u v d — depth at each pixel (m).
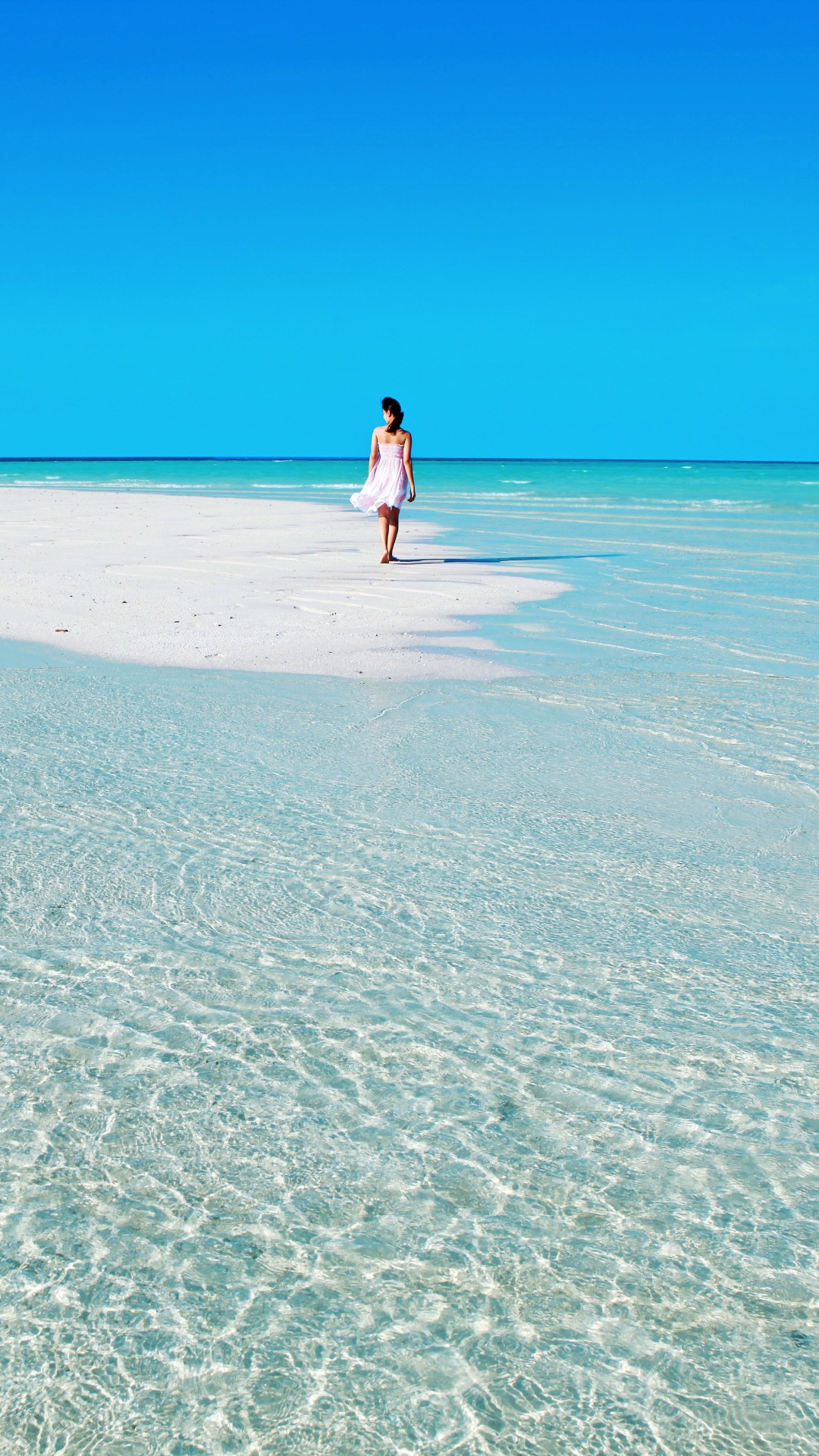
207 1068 2.25
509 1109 2.13
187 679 6.04
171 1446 1.41
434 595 9.70
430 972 2.69
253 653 6.86
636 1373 1.52
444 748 4.76
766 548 14.35
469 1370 1.52
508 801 4.04
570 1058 2.32
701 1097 2.18
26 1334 1.58
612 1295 1.65
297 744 4.75
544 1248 1.75
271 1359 1.54
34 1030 2.39
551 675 6.32
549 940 2.88
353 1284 1.67
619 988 2.63
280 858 3.42
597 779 4.34
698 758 4.65
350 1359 1.54
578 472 75.31
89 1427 1.43
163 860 3.37
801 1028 2.45
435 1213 1.83
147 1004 2.52
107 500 28.08
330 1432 1.42
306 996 2.57
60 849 3.44
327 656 6.81
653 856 3.51
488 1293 1.66
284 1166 1.95
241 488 39.31
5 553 13.17
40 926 2.91
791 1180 1.92
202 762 4.43
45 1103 2.12
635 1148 2.01
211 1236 1.77
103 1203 1.85
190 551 13.55
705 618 8.52
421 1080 2.23
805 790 4.21
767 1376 1.51
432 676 6.24
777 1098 2.17
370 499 11.95
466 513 22.45
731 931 2.96
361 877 3.28
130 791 4.03
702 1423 1.44
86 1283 1.67
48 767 4.30
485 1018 2.48
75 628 7.66
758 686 6.03
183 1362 1.53
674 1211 1.84
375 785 4.20
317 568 11.72
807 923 3.02
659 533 16.84
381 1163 1.96
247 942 2.84
